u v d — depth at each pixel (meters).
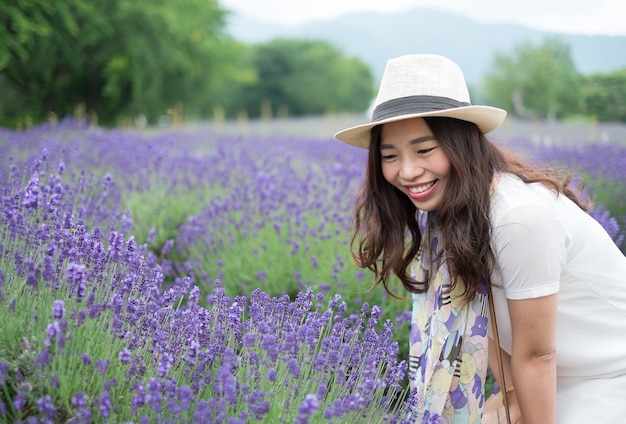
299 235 4.29
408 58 2.09
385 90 2.11
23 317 1.96
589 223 2.15
